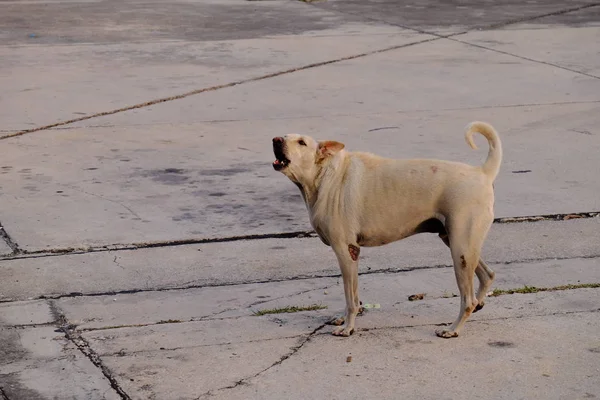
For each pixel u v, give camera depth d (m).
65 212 9.20
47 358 6.21
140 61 16.31
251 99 13.83
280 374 5.97
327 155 6.44
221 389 5.77
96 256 8.13
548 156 11.11
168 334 6.60
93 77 15.09
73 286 7.52
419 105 13.50
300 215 9.21
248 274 7.80
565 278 7.63
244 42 18.06
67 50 17.19
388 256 8.19
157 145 11.59
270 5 23.14
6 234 8.59
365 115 12.95
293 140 6.38
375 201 6.37
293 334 6.60
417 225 6.41
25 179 10.22
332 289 7.49
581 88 14.50
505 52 17.17
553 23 20.27
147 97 13.88
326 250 8.34
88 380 5.89
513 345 6.36
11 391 5.75
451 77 15.23
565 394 5.67
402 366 6.07
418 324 6.74
